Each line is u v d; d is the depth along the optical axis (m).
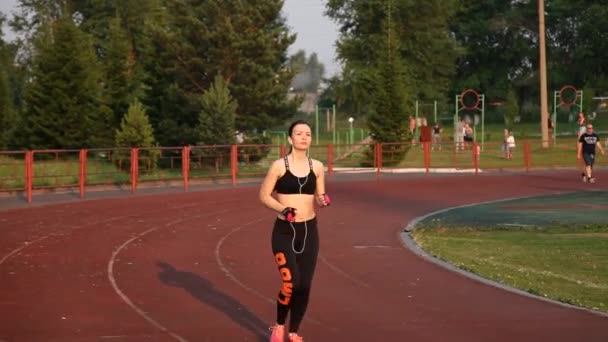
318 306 10.21
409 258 14.34
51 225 18.83
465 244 16.12
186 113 42.09
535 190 29.34
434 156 46.62
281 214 8.02
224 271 12.91
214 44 42.81
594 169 39.31
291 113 44.44
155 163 33.25
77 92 39.53
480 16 93.81
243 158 36.47
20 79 70.38
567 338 8.52
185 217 20.77
